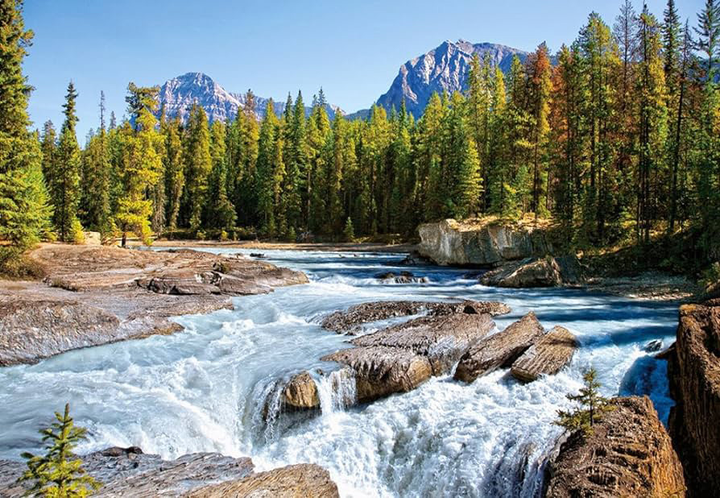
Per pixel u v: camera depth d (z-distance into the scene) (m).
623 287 24.33
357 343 13.27
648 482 5.78
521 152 41.78
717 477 6.46
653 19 32.75
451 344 12.57
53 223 42.41
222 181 69.50
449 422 9.18
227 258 26.91
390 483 8.71
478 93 50.28
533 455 7.29
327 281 28.50
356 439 9.32
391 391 10.73
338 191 70.94
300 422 9.99
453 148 50.03
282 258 43.47
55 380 11.39
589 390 7.27
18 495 6.09
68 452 4.74
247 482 6.19
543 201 40.50
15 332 12.95
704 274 22.98
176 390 10.87
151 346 14.01
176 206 69.94
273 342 14.16
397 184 65.38
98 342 13.98
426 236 41.62
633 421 7.20
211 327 16.25
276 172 68.19
